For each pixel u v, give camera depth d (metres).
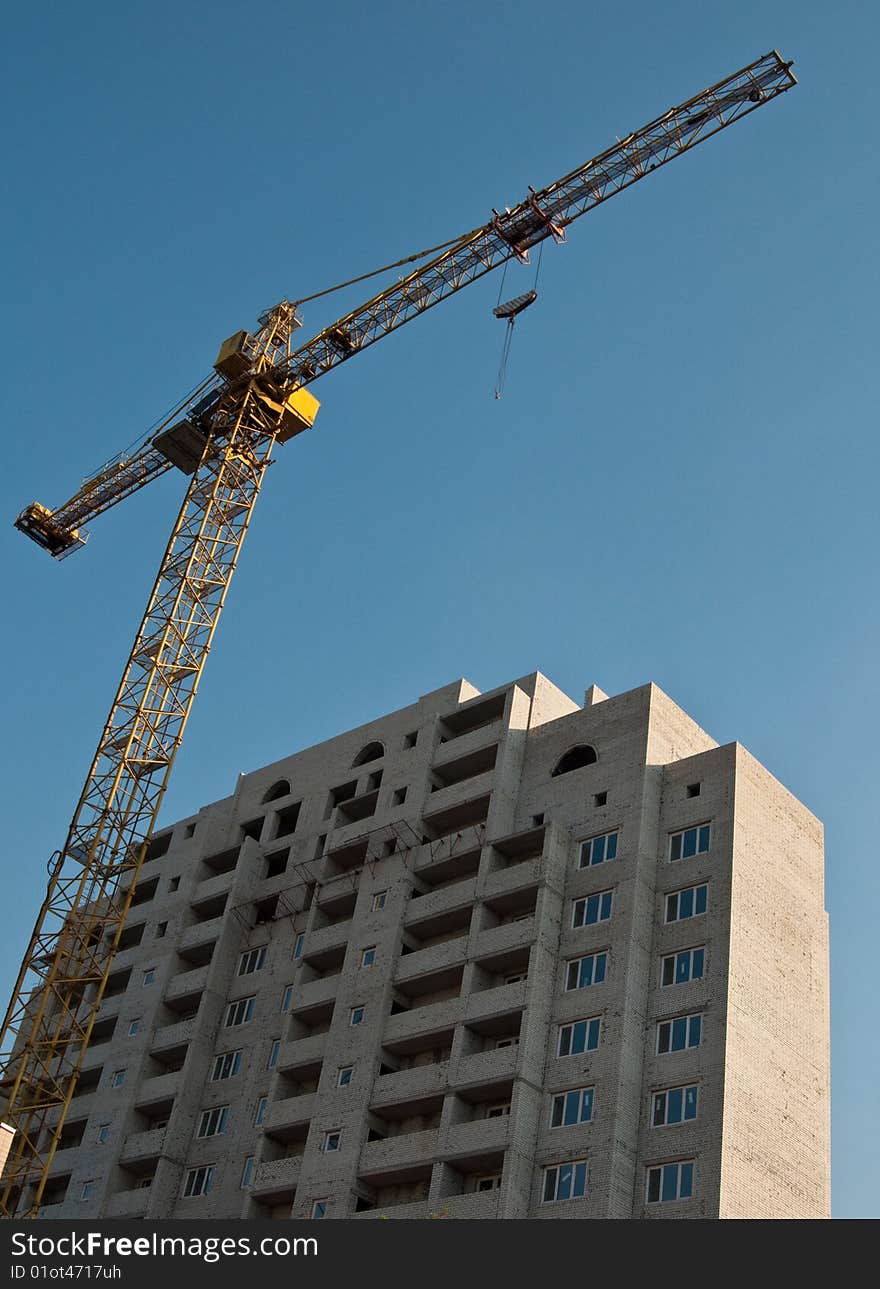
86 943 84.56
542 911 72.38
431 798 83.56
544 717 84.62
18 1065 81.25
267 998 85.31
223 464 99.62
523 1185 64.88
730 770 73.56
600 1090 65.88
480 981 73.50
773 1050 67.56
